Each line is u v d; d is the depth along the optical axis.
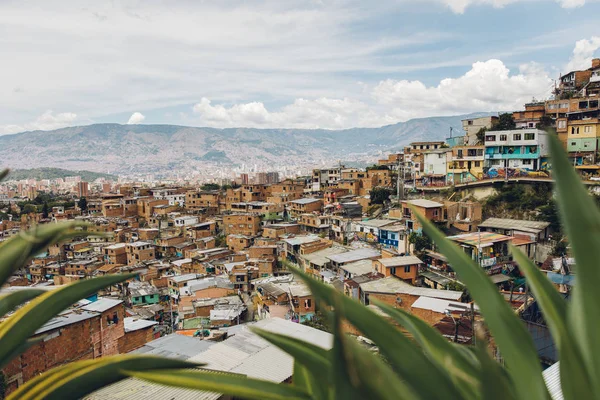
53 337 16.94
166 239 64.50
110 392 11.08
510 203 40.44
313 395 2.01
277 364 14.21
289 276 42.25
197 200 91.38
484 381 1.41
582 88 52.09
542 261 30.77
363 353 1.37
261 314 38.25
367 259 36.59
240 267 49.72
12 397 1.87
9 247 1.77
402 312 2.10
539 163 43.94
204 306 39.22
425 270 32.44
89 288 2.16
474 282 1.90
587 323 1.55
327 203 65.50
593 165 38.81
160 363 2.04
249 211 72.50
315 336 16.19
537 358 1.75
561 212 1.58
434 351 1.88
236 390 1.84
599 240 1.51
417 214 2.13
